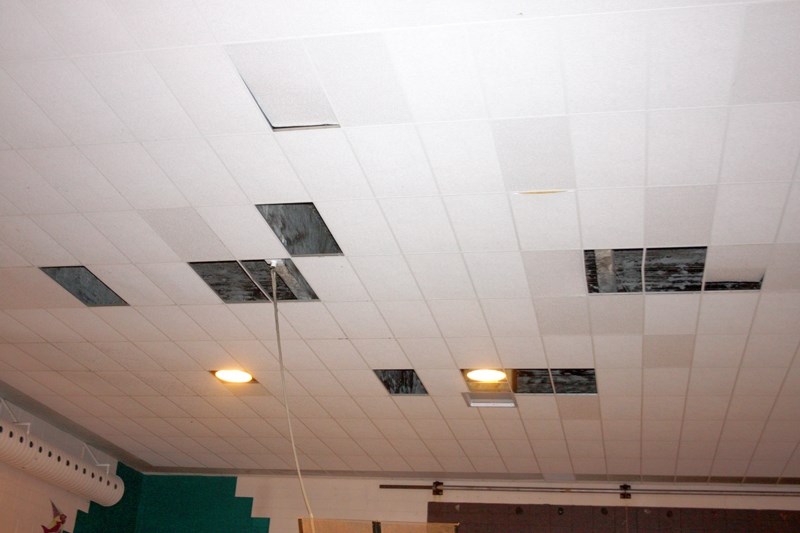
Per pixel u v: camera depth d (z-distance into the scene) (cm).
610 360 774
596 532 1116
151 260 670
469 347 776
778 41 405
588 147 496
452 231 593
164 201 588
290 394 927
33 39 450
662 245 587
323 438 1071
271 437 1085
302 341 793
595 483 1146
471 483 1187
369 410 958
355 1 405
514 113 473
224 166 544
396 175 537
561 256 613
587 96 455
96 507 1159
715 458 1010
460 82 454
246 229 616
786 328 684
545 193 541
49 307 766
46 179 574
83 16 431
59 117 511
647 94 449
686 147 487
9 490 988
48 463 997
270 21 422
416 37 425
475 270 643
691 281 631
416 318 729
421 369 834
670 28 405
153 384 935
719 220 552
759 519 1080
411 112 480
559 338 741
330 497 1223
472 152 509
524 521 1145
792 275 607
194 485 1274
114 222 620
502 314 707
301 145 516
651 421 911
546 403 891
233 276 684
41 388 976
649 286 644
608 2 393
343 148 516
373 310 720
